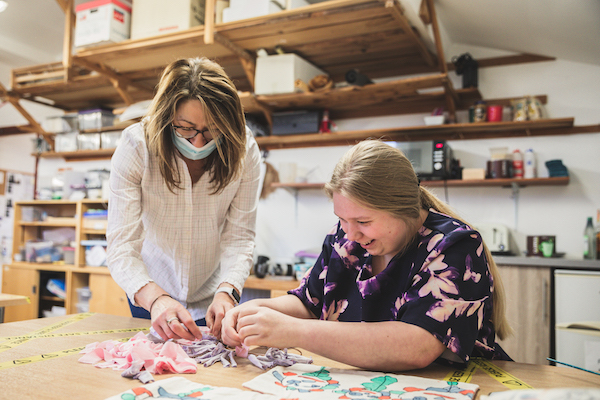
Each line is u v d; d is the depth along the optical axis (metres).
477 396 0.78
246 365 0.98
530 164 2.79
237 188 1.52
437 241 0.94
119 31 3.14
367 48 3.01
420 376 0.89
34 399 0.75
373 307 1.02
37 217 4.20
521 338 2.47
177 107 1.21
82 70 3.81
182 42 2.98
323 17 2.58
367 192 0.88
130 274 1.24
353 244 1.12
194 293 1.57
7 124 5.17
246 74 3.46
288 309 1.16
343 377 0.87
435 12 2.60
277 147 3.61
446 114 3.12
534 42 2.78
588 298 2.33
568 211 2.82
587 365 2.31
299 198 3.51
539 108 2.80
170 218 1.44
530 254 2.72
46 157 4.61
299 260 3.33
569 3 2.22
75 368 0.93
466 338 0.87
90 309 3.54
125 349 1.01
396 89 2.89
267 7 2.71
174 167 1.35
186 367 0.92
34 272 3.86
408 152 2.85
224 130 1.25
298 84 2.95
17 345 1.12
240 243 1.52
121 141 1.35
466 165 3.07
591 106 2.83
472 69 2.96
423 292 0.90
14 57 4.51
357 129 3.41
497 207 2.97
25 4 3.82
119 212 1.32
